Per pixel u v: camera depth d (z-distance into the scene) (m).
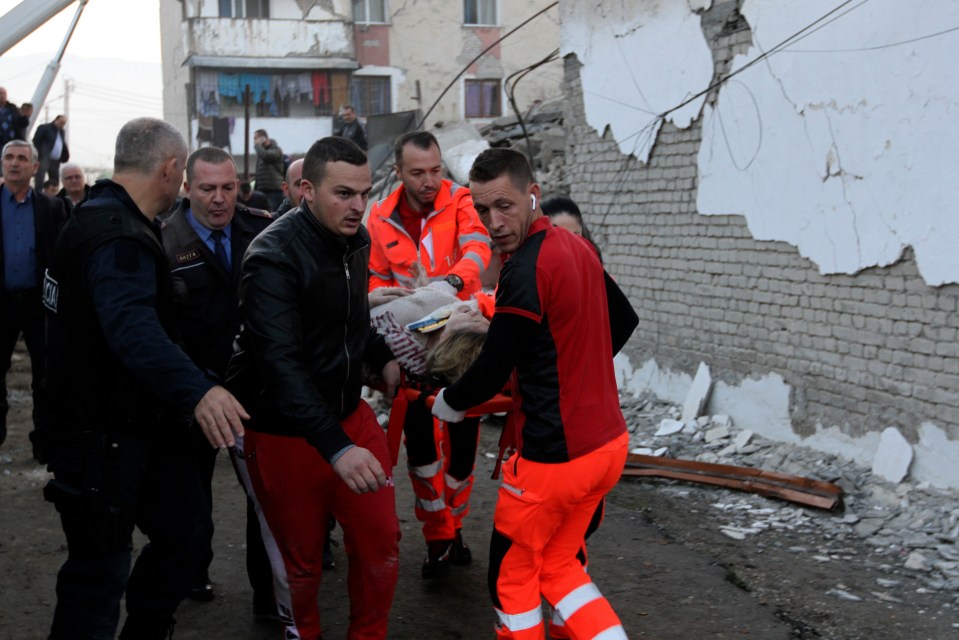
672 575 4.68
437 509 4.50
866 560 4.84
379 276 4.91
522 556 3.16
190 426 3.20
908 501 5.37
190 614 4.30
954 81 5.13
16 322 6.13
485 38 31.59
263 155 16.44
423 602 4.39
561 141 12.76
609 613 3.19
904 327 5.60
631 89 7.95
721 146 6.98
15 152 5.94
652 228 7.88
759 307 6.76
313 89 30.41
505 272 3.06
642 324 8.12
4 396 6.27
